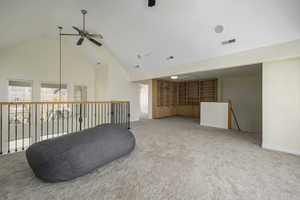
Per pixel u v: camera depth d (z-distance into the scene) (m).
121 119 5.14
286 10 2.25
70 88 5.90
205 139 3.41
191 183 1.64
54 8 3.55
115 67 5.98
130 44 4.53
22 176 1.74
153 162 2.16
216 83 6.83
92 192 1.48
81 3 3.34
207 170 1.93
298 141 2.51
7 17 2.88
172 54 4.28
